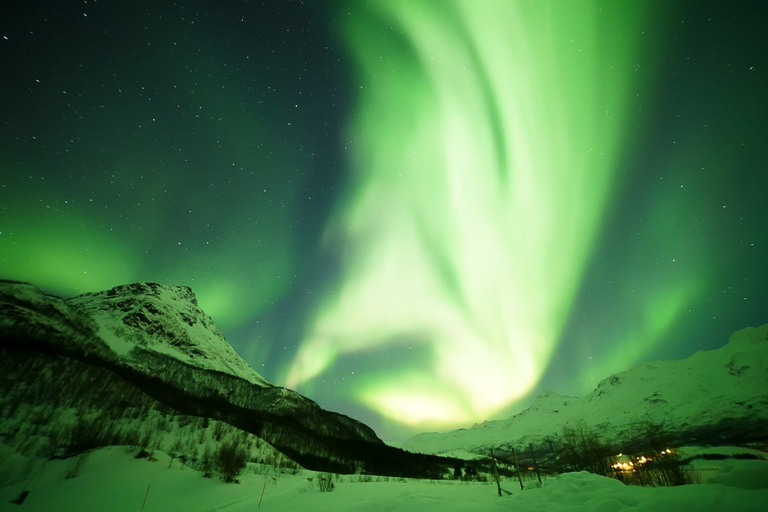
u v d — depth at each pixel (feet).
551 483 56.65
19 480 81.25
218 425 199.82
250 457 165.89
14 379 171.12
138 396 214.07
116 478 86.38
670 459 68.13
